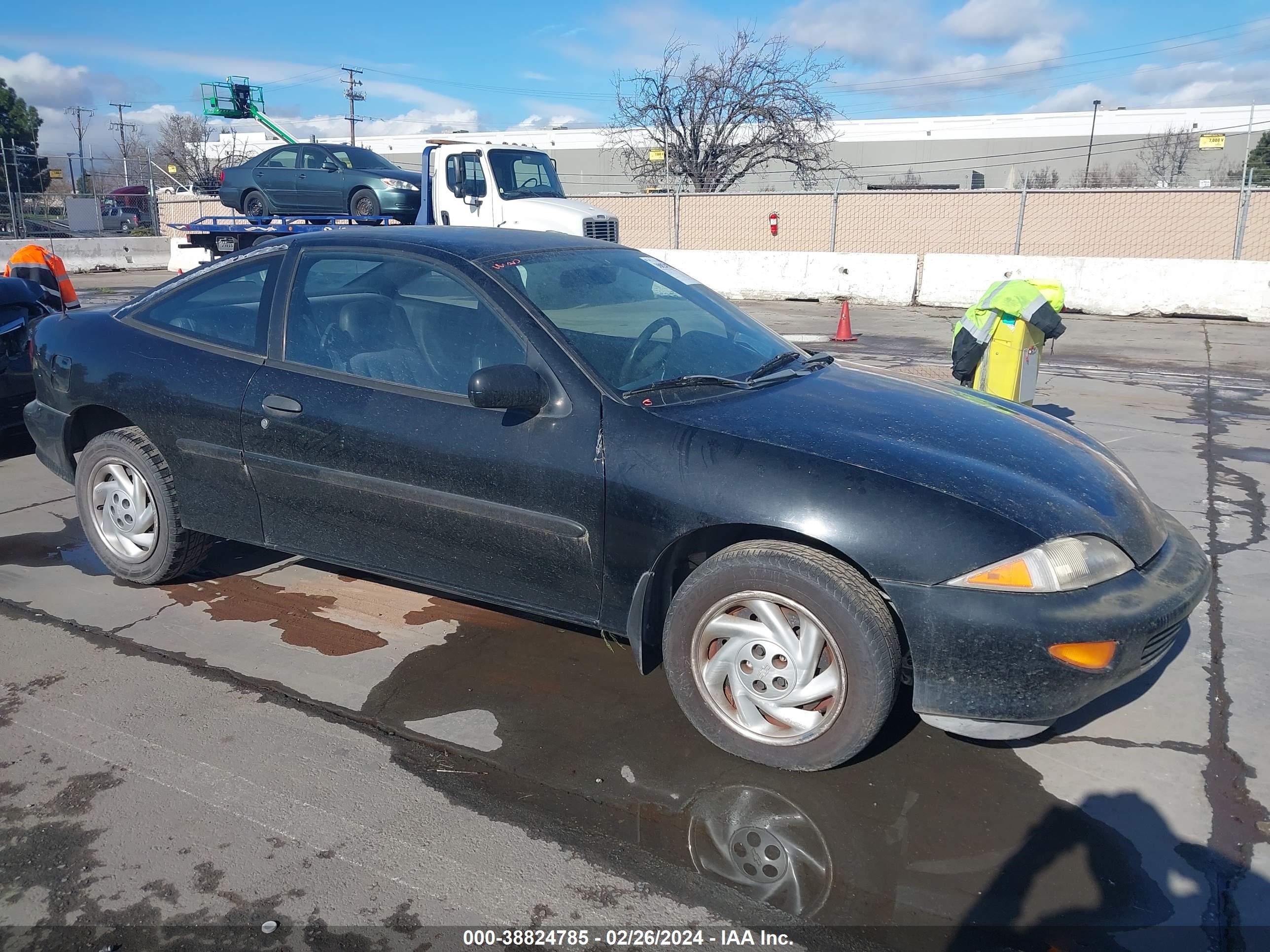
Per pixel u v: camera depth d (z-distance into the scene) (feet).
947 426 10.83
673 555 10.28
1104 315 51.06
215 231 54.49
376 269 12.22
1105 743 10.39
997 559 8.86
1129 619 8.89
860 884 8.24
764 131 119.65
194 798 9.34
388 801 9.34
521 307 11.16
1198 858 8.56
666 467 9.92
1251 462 21.45
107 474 14.20
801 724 9.62
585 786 9.63
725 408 10.53
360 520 11.94
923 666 9.09
